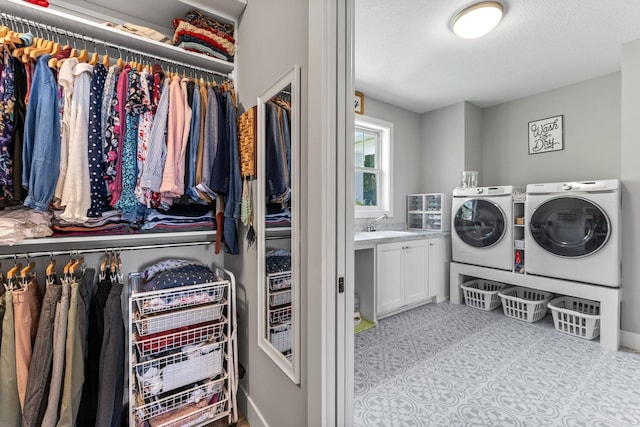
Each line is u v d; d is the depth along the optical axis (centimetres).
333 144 103
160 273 154
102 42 146
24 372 113
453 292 347
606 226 237
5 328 111
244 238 169
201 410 148
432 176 395
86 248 158
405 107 383
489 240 315
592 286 246
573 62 269
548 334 261
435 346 239
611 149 290
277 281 135
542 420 156
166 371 140
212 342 153
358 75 294
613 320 232
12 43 116
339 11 104
